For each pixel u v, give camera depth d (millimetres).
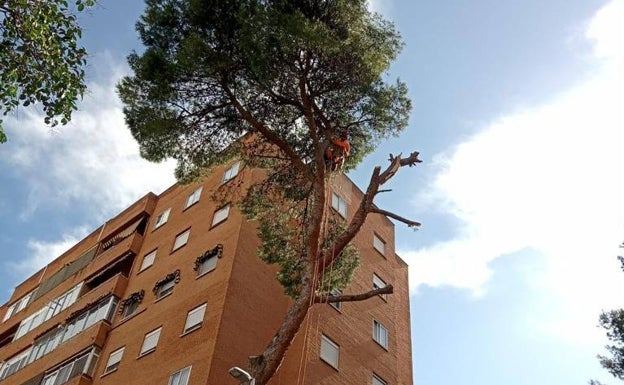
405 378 25109
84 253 33062
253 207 17203
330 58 14312
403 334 26797
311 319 21094
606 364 25047
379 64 14383
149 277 25516
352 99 15297
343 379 20812
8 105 9758
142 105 14898
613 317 25625
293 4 14047
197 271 22406
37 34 9828
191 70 13719
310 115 14203
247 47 13109
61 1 10109
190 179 16453
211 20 14016
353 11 14328
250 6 13602
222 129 15820
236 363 18500
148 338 21875
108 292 26219
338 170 14859
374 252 27391
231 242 22062
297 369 19406
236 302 19906
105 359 23266
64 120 10234
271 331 20359
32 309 33406
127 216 31578
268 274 21812
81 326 26281
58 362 25328
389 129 15773
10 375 28391
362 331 23359
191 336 19641
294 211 16844
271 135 14414
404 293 28781
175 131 15133
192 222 26078
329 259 13461
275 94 14680
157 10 14594
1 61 9836
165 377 19078
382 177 14672
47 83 10094
